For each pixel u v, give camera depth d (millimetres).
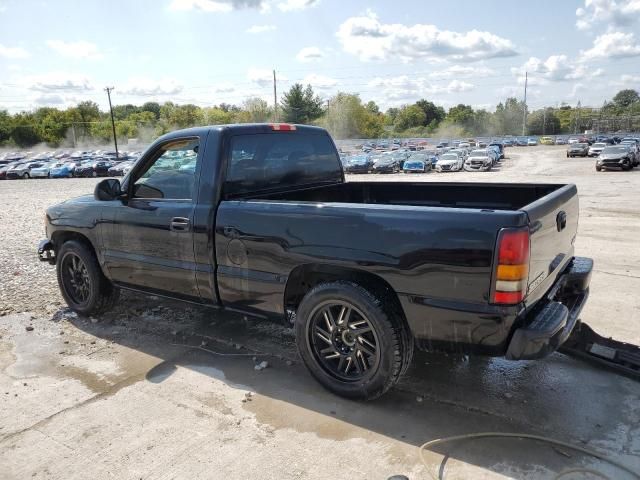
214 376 3936
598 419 3225
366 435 3117
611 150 32125
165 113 147375
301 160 4668
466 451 2936
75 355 4375
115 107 169125
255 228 3652
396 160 41031
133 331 4879
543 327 2871
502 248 2770
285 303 3691
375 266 3176
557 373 3848
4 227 12352
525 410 3344
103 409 3490
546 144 100062
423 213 3016
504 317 2822
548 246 3238
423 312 3068
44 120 121125
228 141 3957
